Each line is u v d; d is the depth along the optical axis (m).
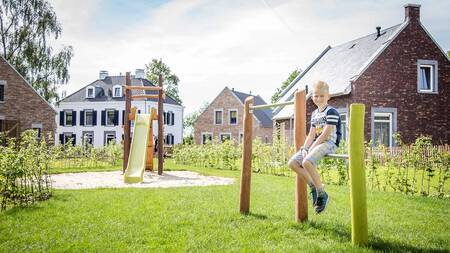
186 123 79.25
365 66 22.19
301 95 5.40
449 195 8.76
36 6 32.78
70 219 5.66
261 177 12.49
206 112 44.06
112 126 44.88
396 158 9.96
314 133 5.08
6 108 29.58
